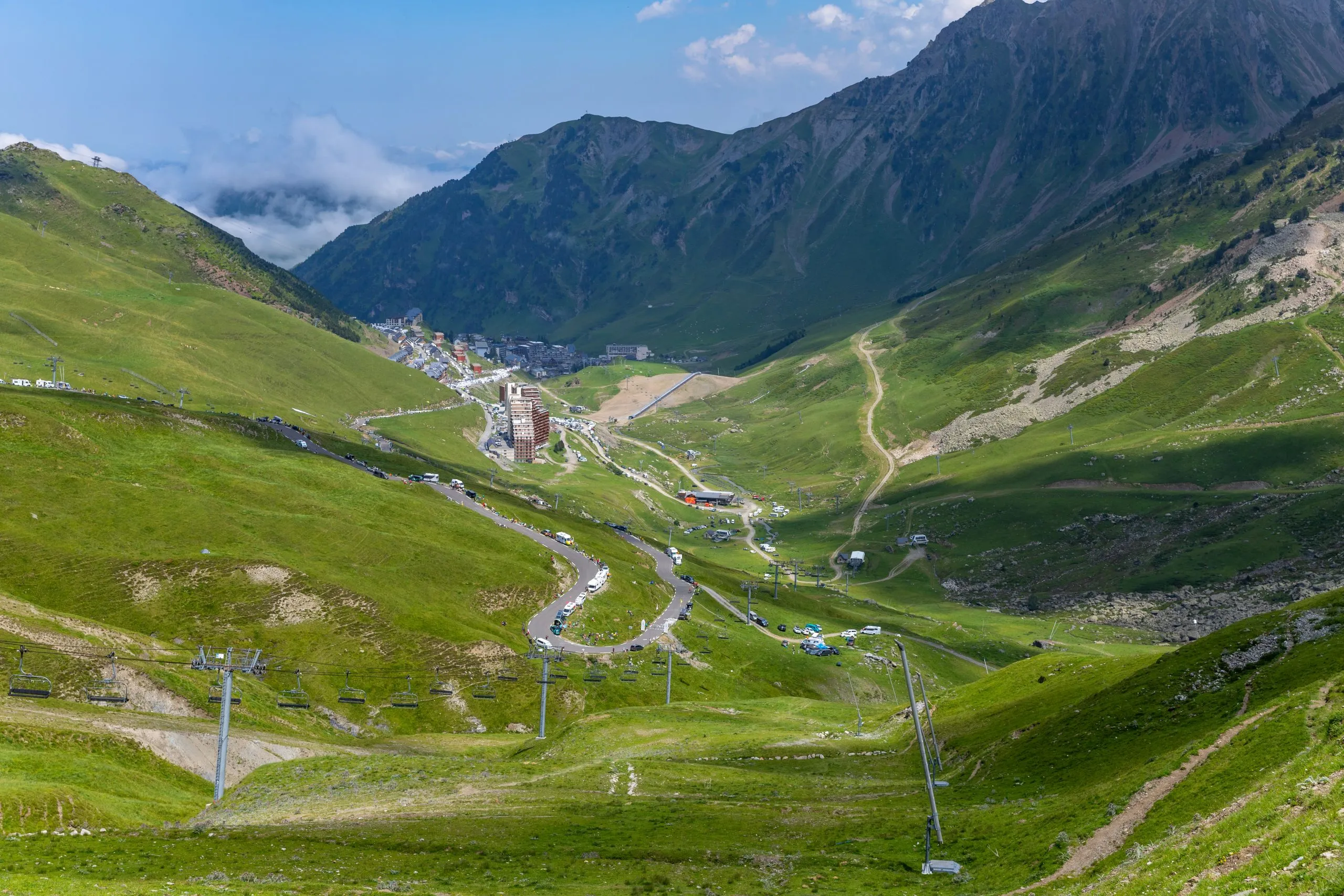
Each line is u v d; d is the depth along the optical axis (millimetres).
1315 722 77312
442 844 95062
